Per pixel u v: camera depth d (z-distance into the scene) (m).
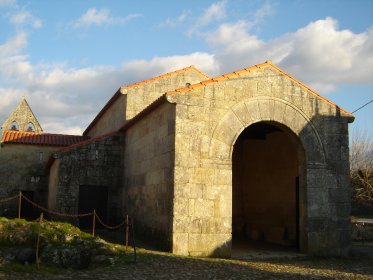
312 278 8.33
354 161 29.75
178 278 7.74
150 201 12.52
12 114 34.22
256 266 9.55
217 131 11.23
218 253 10.71
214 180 10.98
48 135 23.55
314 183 12.02
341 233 12.03
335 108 12.69
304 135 12.19
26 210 21.62
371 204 26.16
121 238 13.21
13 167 21.69
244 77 11.80
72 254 9.38
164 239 10.95
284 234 14.32
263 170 16.28
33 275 7.80
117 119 18.83
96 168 16.09
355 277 8.70
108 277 7.73
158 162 12.03
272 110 11.95
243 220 17.30
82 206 15.79
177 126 10.86
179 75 18.27
